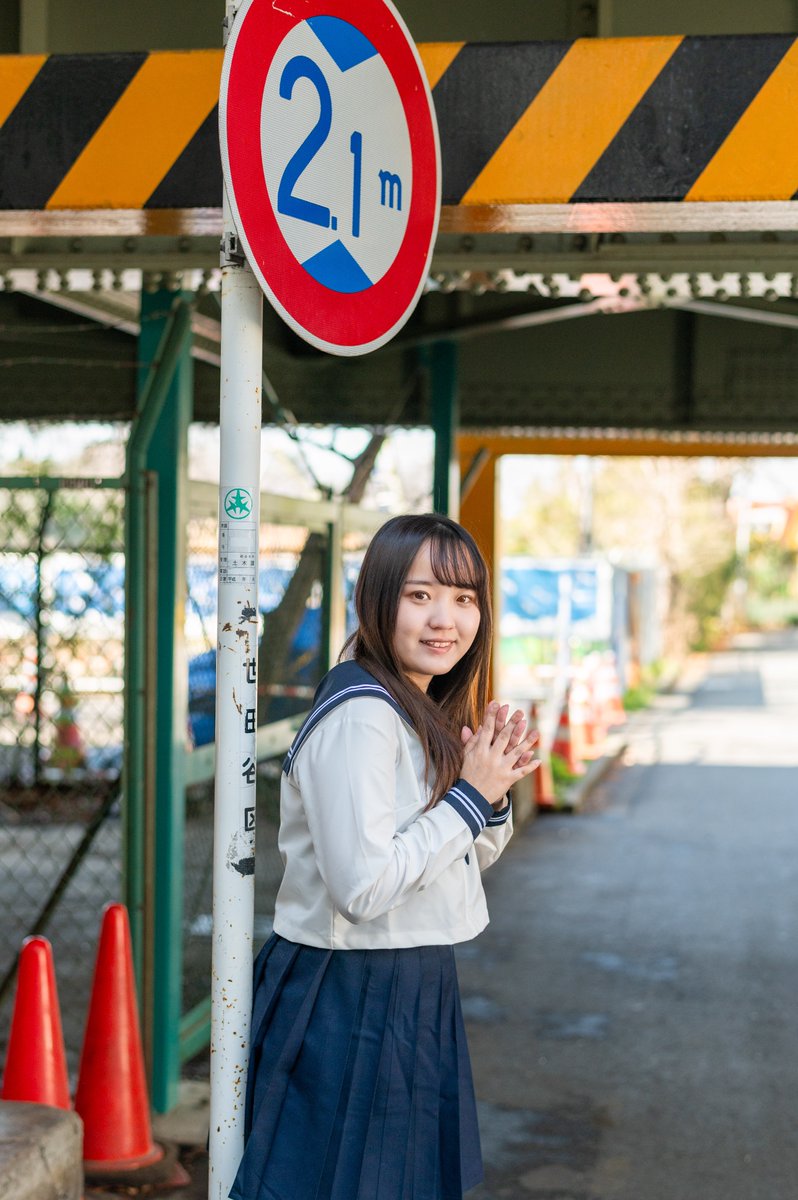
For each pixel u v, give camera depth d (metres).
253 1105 2.34
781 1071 5.44
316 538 6.70
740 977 6.81
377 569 2.36
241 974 2.37
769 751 16.59
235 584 2.39
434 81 3.12
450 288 5.00
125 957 4.34
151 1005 4.82
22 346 8.12
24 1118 3.36
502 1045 5.75
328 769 2.21
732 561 44.84
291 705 6.40
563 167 3.10
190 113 3.23
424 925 2.34
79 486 4.77
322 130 2.37
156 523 4.80
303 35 2.32
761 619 62.84
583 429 9.12
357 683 2.29
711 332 8.84
